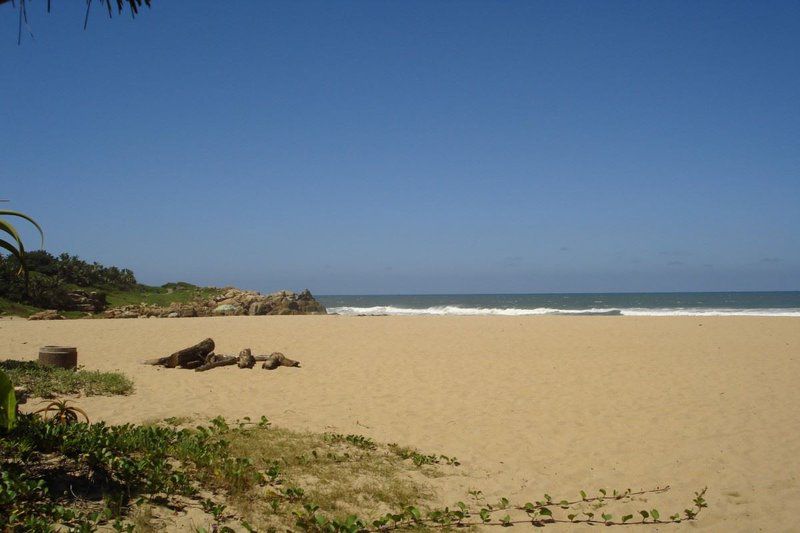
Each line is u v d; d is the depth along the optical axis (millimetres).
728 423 9367
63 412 6676
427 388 12109
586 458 7727
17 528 4160
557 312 58125
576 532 5480
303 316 37531
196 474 5863
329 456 7125
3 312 39781
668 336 20328
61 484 5086
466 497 6277
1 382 4039
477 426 9250
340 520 5195
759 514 5922
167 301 58438
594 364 14836
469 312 62031
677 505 6172
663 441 8461
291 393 11461
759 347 17453
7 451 5406
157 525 4691
